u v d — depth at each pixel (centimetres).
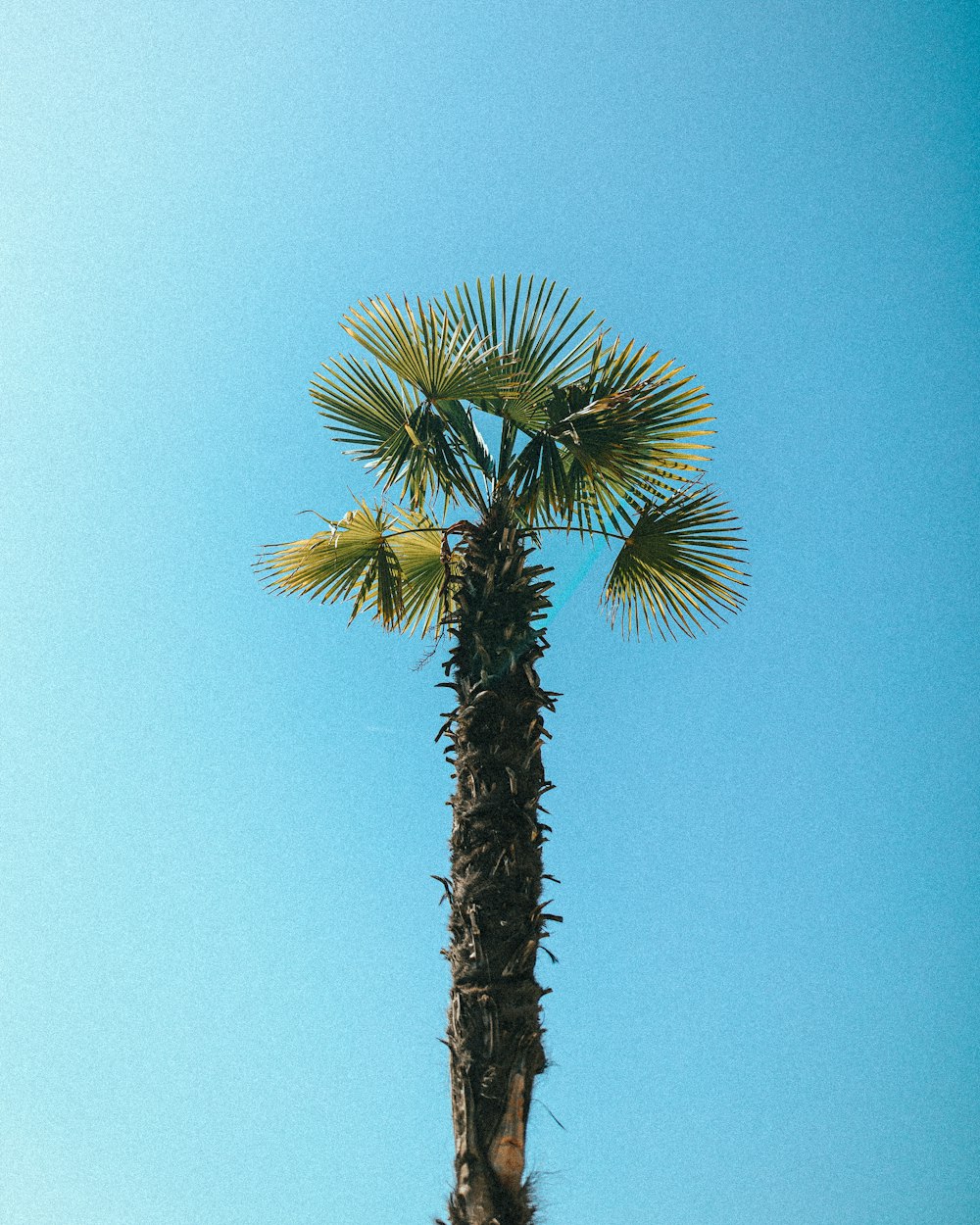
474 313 802
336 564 878
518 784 664
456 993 631
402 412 818
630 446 789
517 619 705
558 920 646
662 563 859
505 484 786
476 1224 579
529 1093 612
